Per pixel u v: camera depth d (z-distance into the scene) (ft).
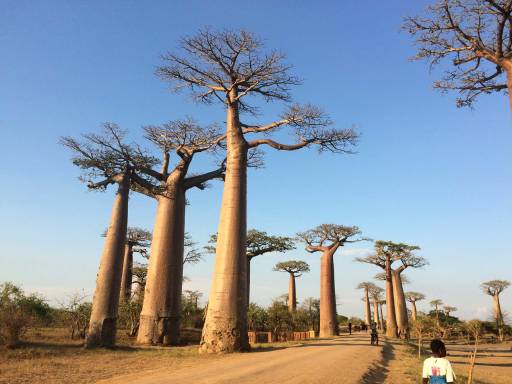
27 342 57.11
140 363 41.04
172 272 71.00
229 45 57.62
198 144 74.23
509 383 44.01
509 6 36.24
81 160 62.75
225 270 53.21
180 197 74.38
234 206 55.88
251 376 29.76
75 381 29.68
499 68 41.88
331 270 114.21
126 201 64.54
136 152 64.90
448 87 45.24
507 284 179.73
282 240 114.42
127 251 115.96
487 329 159.53
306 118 57.72
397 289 137.49
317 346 61.41
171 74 61.52
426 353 74.38
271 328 107.65
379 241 135.54
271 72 59.47
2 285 55.88
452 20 39.86
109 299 59.11
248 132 61.77
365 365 39.01
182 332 96.94
